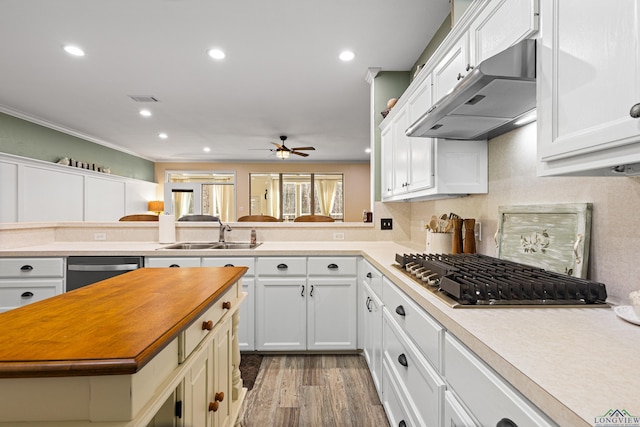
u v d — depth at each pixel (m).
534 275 1.11
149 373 0.69
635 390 0.50
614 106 0.65
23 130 4.29
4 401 0.61
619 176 0.90
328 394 1.95
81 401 0.61
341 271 2.41
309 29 2.33
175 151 6.88
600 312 0.89
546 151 0.85
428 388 1.01
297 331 2.42
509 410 0.60
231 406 1.37
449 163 1.71
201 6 2.07
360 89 3.47
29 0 1.99
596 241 1.05
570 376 0.54
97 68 2.94
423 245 2.63
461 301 0.96
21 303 2.26
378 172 3.00
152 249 2.41
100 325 0.78
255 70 3.00
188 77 3.14
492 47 1.22
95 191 5.39
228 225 2.94
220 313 1.24
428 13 2.16
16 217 3.96
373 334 1.95
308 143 6.22
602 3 0.67
